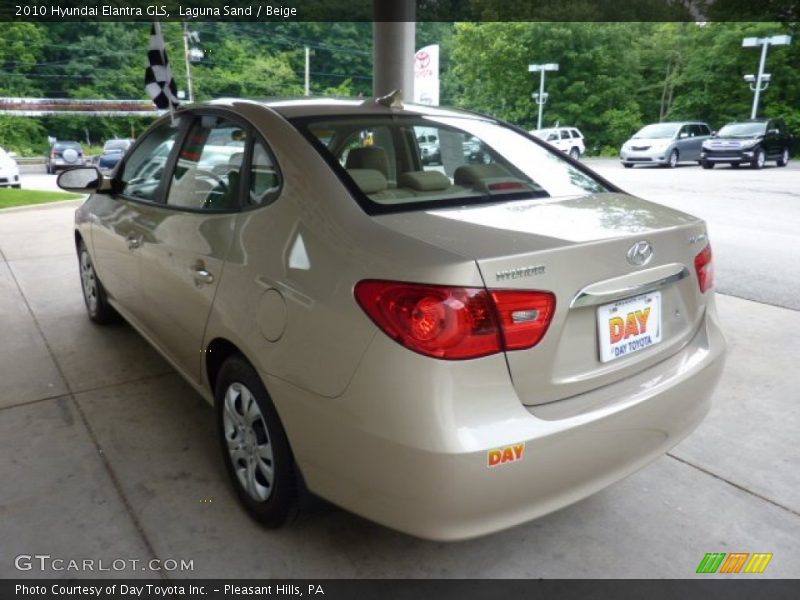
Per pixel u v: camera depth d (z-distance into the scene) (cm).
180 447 275
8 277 570
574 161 275
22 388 333
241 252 212
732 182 1468
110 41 4419
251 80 4412
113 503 235
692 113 3500
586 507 239
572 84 3525
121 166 352
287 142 218
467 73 3759
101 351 385
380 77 740
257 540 217
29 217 959
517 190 229
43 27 4284
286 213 202
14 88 4212
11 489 242
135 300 321
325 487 184
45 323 438
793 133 3039
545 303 166
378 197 200
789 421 305
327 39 4881
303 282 183
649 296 197
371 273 167
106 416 303
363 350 164
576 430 171
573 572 205
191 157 271
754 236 775
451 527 162
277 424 200
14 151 4097
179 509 232
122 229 320
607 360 186
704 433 294
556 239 175
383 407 161
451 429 156
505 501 165
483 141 264
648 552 215
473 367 158
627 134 3538
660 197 1165
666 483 255
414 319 157
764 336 423
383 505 169
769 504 241
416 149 247
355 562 208
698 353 215
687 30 3653
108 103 4259
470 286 157
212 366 244
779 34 3088
